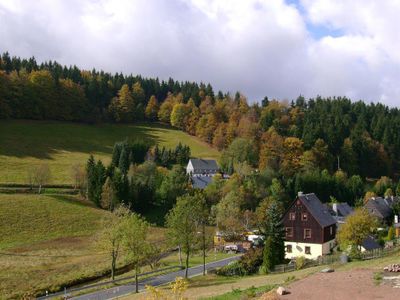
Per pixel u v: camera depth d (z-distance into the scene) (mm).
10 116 188750
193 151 195875
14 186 116875
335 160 181250
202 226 65938
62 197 111812
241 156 174250
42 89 198875
